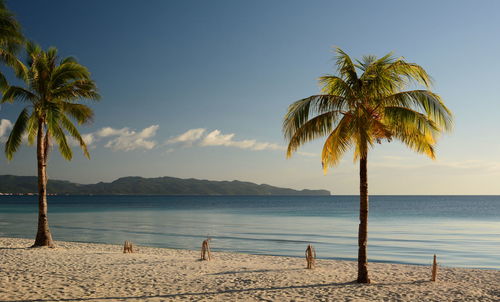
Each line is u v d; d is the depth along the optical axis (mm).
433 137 12539
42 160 21219
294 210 99500
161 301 10602
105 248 24188
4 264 15734
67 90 19781
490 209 108250
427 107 11953
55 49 20375
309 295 11617
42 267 15250
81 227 46125
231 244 31703
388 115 12398
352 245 31500
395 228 47844
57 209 99562
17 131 19531
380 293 11992
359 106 12211
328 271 16391
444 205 145625
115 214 77000
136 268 15812
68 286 12086
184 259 19297
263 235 38844
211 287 12555
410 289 12703
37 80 19312
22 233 37562
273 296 11438
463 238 36938
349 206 130750
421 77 12164
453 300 11344
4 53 16828
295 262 20109
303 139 13195
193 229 45094
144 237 36188
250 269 16344
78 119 20828
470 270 17609
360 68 12680
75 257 18219
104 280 13188
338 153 12969
